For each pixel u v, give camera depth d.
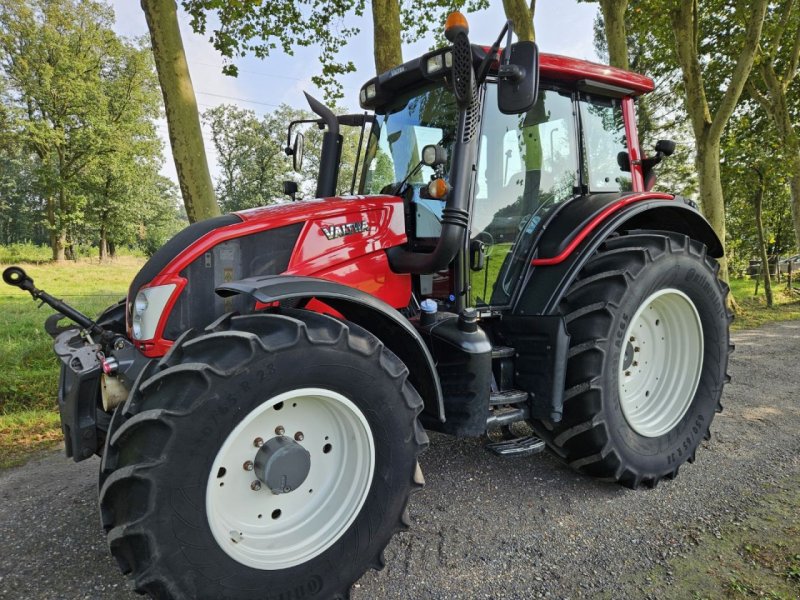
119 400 2.13
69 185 28.45
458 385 2.38
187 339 1.84
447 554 2.20
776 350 6.29
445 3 9.74
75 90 26.44
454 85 2.25
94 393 2.08
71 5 27.34
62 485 2.96
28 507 2.69
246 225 2.25
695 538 2.25
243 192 41.34
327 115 3.39
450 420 2.39
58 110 27.67
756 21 8.80
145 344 2.12
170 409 1.55
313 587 1.83
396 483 1.99
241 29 7.97
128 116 29.48
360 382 1.87
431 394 2.25
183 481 1.55
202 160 5.28
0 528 2.47
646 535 2.30
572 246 2.71
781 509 2.46
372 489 1.95
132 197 31.08
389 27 6.74
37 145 28.08
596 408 2.54
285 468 1.78
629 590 1.93
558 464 3.08
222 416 1.60
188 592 1.59
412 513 2.54
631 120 3.37
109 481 1.54
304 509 1.94
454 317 2.51
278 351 1.68
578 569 2.07
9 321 7.71
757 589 1.90
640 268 2.68
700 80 9.70
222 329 1.80
